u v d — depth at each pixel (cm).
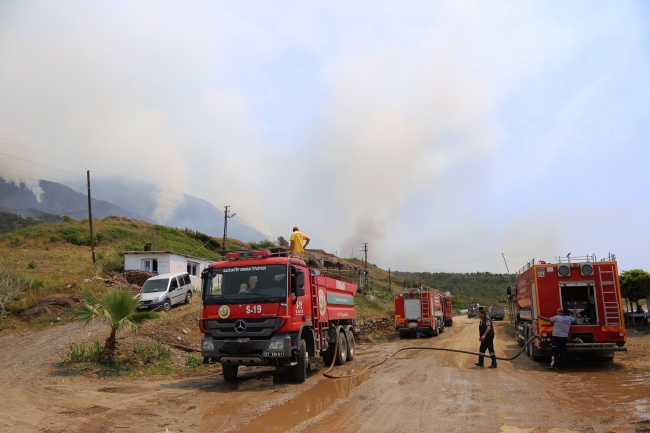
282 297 1060
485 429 668
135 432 688
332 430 678
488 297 11669
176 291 2552
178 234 6150
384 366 1428
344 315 1570
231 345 1050
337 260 3978
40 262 3434
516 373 1240
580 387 1011
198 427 712
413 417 747
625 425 678
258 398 923
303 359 1115
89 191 3584
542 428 670
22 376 1167
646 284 2733
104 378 1156
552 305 1399
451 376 1191
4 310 2028
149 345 1469
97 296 2484
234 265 1127
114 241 4744
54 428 704
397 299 2809
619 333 1306
